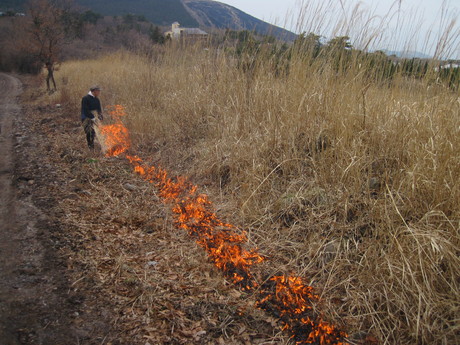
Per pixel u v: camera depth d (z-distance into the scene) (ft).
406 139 13.58
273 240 13.24
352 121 14.82
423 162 11.90
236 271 11.87
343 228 12.01
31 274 11.07
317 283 11.10
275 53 20.35
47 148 24.71
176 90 28.02
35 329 9.05
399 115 14.30
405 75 15.57
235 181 17.12
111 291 10.65
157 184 18.84
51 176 19.21
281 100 17.78
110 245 13.03
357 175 13.01
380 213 11.59
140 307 10.08
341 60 16.46
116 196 17.28
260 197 15.24
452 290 9.10
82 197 16.83
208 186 17.93
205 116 23.52
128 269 11.64
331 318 9.75
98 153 23.73
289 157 15.72
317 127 16.02
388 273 10.26
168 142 23.80
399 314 9.56
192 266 12.09
